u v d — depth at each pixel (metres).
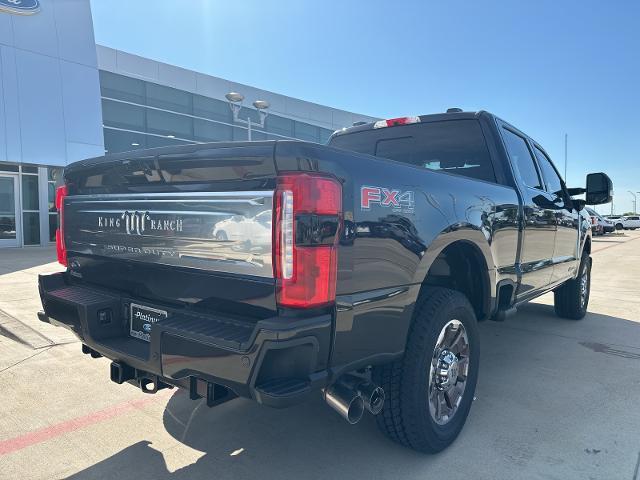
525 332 5.79
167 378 2.39
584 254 6.25
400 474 2.71
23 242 15.87
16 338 5.18
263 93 27.78
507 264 3.69
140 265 2.72
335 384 2.25
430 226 2.70
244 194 2.15
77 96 15.83
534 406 3.62
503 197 3.63
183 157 2.36
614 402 3.69
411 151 4.56
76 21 15.91
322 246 2.07
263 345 1.95
